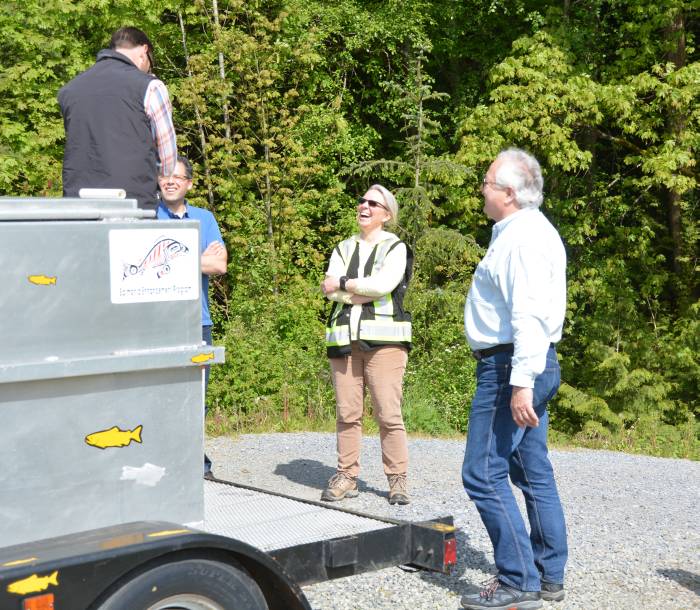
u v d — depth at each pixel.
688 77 15.87
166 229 2.98
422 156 16.86
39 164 14.69
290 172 16.95
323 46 18.39
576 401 15.45
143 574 2.64
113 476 2.92
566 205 17.73
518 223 4.02
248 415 10.12
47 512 2.79
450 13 18.52
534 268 3.89
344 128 17.73
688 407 16.61
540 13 18.88
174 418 3.04
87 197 3.22
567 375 16.86
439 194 17.67
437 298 14.05
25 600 2.43
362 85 19.42
